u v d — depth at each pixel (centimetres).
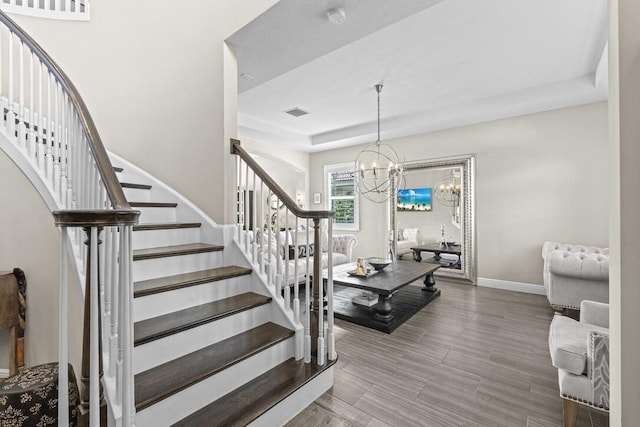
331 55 301
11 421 129
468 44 279
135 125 304
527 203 419
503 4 225
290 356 200
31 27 297
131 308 117
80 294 161
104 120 310
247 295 224
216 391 155
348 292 416
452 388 193
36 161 207
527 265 420
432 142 508
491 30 257
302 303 357
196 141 267
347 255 530
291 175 766
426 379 204
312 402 179
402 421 163
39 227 197
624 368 87
